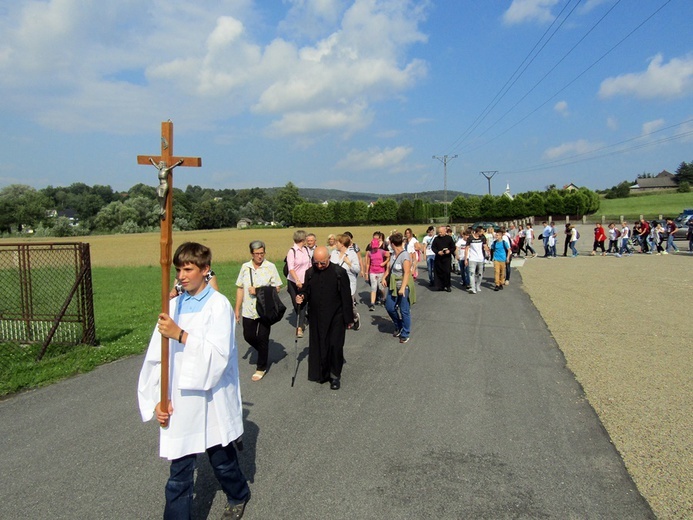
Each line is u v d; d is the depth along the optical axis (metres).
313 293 5.96
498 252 13.79
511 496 3.55
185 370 2.78
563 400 5.39
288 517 3.31
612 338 8.00
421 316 10.33
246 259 28.36
